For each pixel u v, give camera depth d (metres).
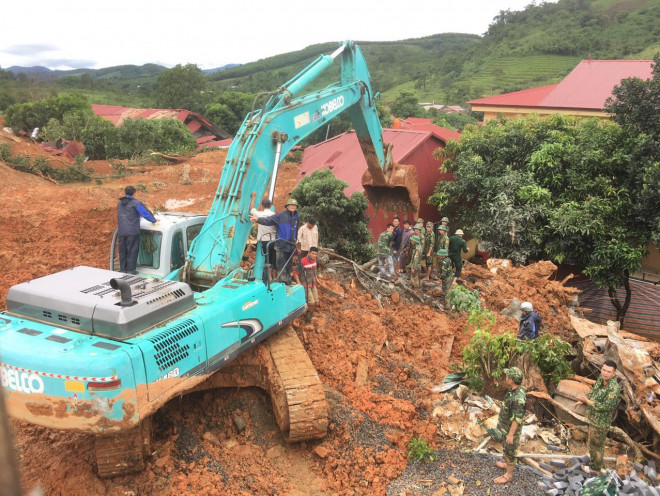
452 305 12.79
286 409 7.46
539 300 13.49
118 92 110.38
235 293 7.62
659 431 8.27
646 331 17.58
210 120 69.00
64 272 7.22
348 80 13.45
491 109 38.91
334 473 7.39
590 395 7.43
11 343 6.00
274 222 8.69
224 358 7.23
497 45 138.25
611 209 16.64
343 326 10.70
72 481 6.64
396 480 7.34
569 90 33.88
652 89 16.59
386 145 16.17
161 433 7.66
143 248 8.27
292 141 10.67
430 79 133.75
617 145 17.61
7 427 1.12
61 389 5.69
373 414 8.38
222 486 6.96
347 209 16.48
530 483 7.16
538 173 18.47
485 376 9.46
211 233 8.48
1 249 15.04
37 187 20.31
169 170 32.25
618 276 16.73
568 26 131.75
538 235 17.44
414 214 17.09
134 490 6.72
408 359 10.45
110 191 21.20
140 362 5.95
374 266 14.62
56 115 49.66
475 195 19.94
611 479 6.75
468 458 7.70
